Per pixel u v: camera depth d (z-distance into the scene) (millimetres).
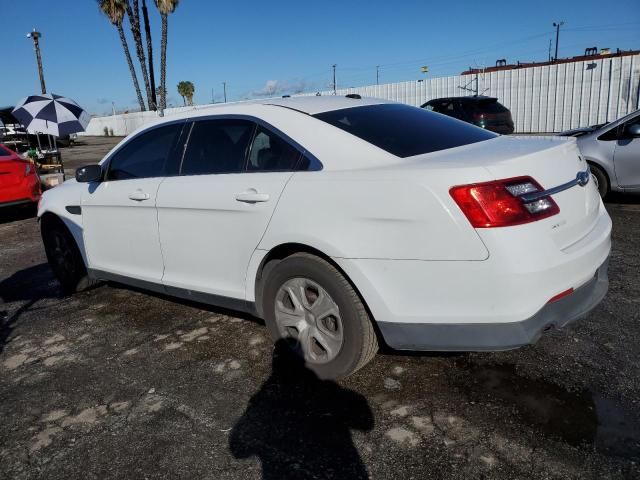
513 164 2600
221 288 3557
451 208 2516
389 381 3109
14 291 5332
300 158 3148
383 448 2533
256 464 2480
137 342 3904
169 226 3779
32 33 27641
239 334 3902
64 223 4766
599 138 7434
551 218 2605
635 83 16688
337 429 2703
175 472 2469
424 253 2598
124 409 3025
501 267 2447
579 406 2734
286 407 2930
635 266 4789
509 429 2594
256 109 3500
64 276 5055
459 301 2568
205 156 3684
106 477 2471
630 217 6727
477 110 13422
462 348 2643
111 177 4367
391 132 3227
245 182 3307
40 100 12484
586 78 17656
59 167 14820
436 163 2709
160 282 3979
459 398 2887
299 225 2982
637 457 2344
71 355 3777
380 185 2723
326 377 3092
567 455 2387
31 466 2586
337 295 2924
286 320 3238
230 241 3398
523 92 19250
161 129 4062
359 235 2771
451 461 2410
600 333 3494
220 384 3223
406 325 2719
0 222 9227
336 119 3281
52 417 3000
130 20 30250
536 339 2549
